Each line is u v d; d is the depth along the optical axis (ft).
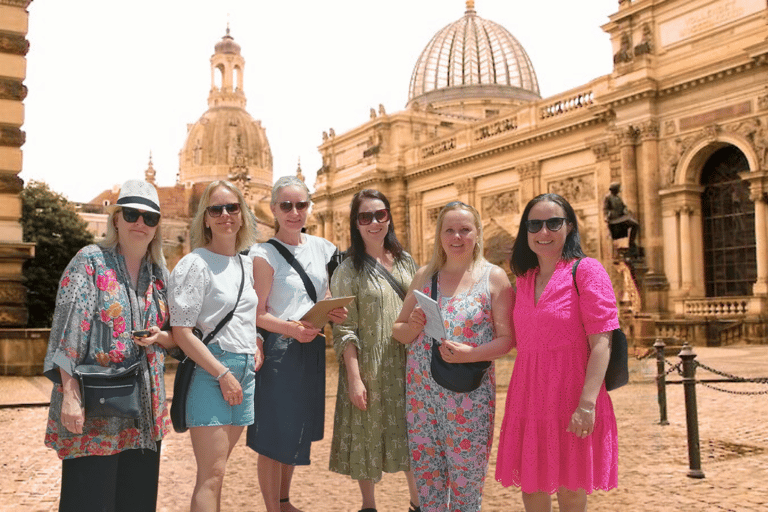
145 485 13.52
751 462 22.72
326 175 172.96
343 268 16.81
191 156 316.40
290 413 15.90
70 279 12.36
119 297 12.75
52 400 12.54
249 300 15.01
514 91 183.93
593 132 106.93
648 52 96.43
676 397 38.93
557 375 13.05
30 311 131.95
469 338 14.43
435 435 14.88
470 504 14.39
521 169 120.26
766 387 42.86
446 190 141.08
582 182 110.22
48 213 140.15
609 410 13.12
